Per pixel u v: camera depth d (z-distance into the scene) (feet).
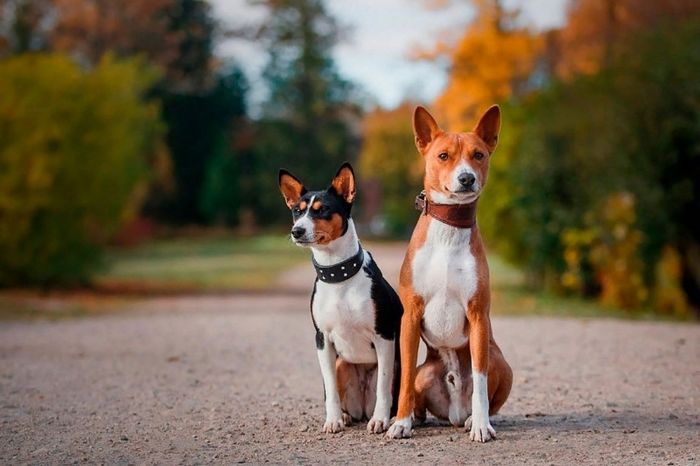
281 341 42.63
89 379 31.81
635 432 21.94
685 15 97.14
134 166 83.05
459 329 21.45
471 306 21.11
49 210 74.43
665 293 61.26
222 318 54.08
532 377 31.22
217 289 81.56
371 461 19.30
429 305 21.38
